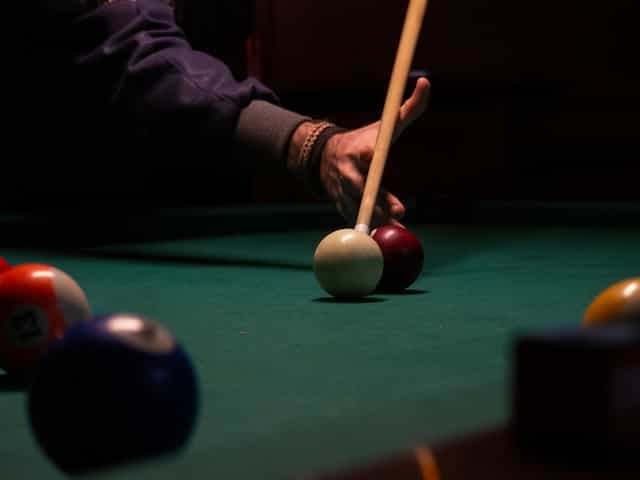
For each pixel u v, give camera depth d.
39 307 1.42
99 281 2.84
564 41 8.37
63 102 3.46
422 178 8.58
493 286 2.62
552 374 0.69
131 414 0.88
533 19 8.42
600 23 8.25
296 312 2.14
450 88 7.32
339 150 2.79
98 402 0.88
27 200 7.38
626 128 8.24
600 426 0.67
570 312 2.12
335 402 1.22
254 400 1.23
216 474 0.67
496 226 5.36
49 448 0.90
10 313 1.42
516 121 7.99
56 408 0.89
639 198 8.23
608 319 1.34
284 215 5.10
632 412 0.67
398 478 0.69
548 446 0.69
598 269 3.07
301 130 2.91
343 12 8.79
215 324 1.98
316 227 5.25
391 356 1.57
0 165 4.01
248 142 3.04
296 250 3.94
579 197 8.34
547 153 8.41
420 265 2.51
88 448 0.88
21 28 3.39
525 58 8.48
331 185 2.82
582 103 8.34
